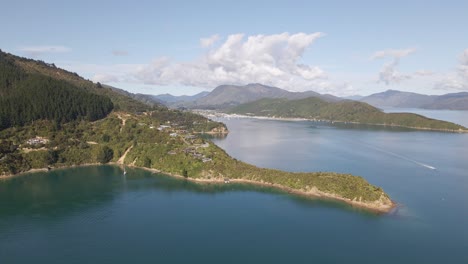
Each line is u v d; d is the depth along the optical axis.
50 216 165.50
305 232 147.88
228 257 128.38
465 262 125.00
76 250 133.25
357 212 168.62
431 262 125.19
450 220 159.00
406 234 146.25
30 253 131.00
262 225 154.88
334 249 133.88
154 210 173.38
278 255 129.75
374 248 134.62
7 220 160.62
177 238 143.00
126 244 138.00
